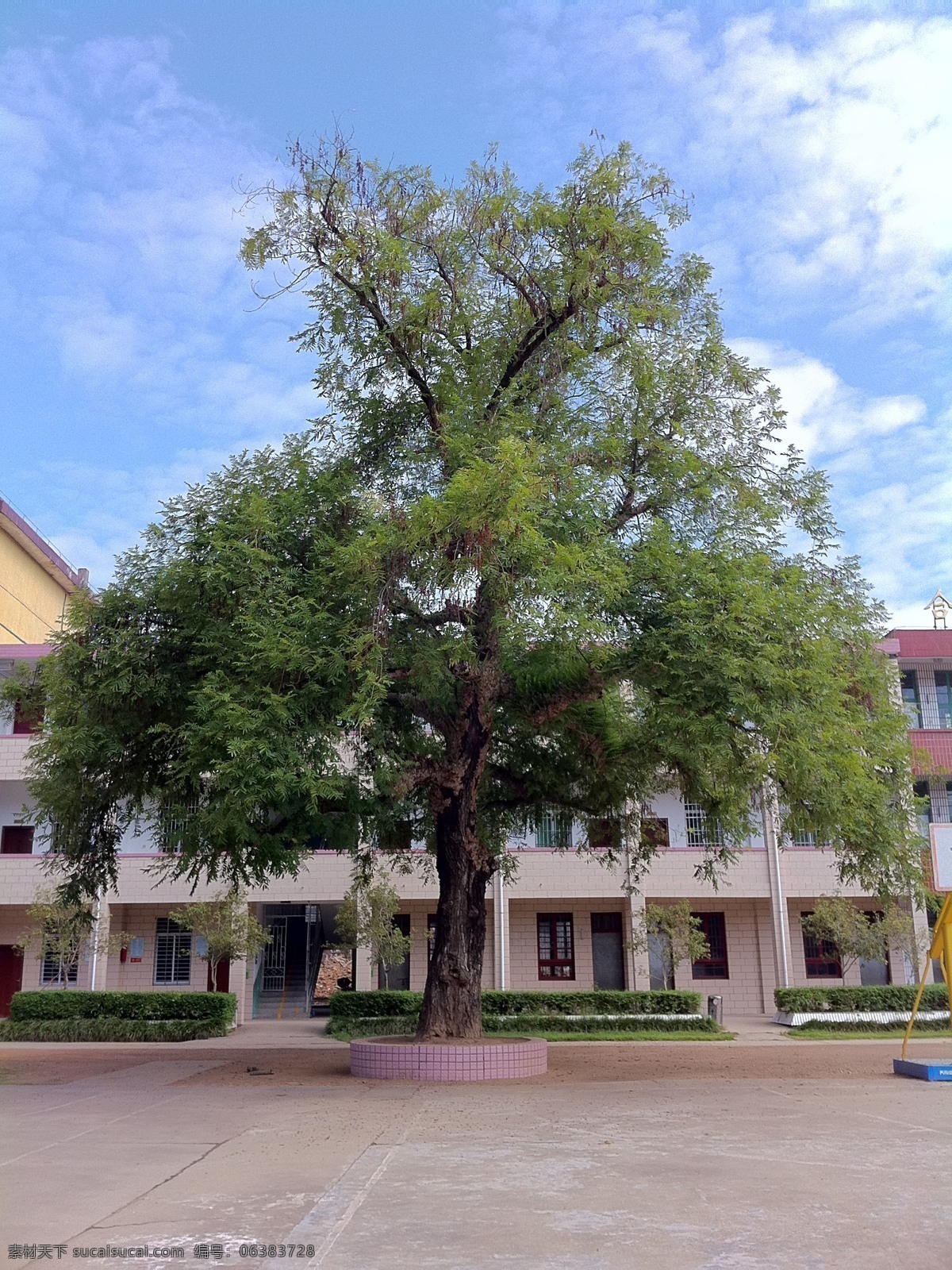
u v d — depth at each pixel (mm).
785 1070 14398
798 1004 24812
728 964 28234
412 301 13820
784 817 14898
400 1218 5551
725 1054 17641
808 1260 4715
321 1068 14984
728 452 14695
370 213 13781
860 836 13648
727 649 11703
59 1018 24141
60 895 15812
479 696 13812
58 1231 5324
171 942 27859
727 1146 7793
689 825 28047
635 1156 7391
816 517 14656
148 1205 5910
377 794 14375
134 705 13727
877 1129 8672
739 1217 5539
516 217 13391
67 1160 7375
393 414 14828
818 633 12688
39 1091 12164
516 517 10680
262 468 14227
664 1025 23641
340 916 24094
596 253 12953
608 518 13852
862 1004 24859
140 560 13930
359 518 13562
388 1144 7996
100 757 13844
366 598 12422
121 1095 11570
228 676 12562
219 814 11875
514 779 17125
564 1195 6074
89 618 13742
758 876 27078
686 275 15094
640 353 13531
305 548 13688
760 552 13445
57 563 31547
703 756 12883
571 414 13789
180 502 13992
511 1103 10617
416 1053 13266
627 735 15672
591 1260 4734
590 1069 14617
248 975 27266
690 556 12453
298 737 12062
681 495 14109
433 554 11828
